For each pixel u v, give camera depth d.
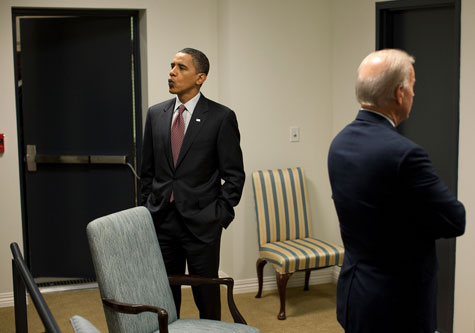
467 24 3.01
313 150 4.28
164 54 4.12
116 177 4.33
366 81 1.88
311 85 4.23
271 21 4.09
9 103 3.90
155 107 3.10
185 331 2.40
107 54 4.21
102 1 4.01
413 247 1.87
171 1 4.10
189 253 2.94
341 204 1.97
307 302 3.97
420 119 3.63
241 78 4.05
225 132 2.97
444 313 3.45
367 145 1.87
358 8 3.95
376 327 1.95
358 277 1.98
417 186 1.77
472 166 3.01
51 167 4.29
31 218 4.31
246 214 4.15
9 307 3.97
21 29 4.13
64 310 3.84
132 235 2.50
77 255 4.36
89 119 4.26
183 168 2.93
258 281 4.06
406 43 3.71
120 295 2.34
